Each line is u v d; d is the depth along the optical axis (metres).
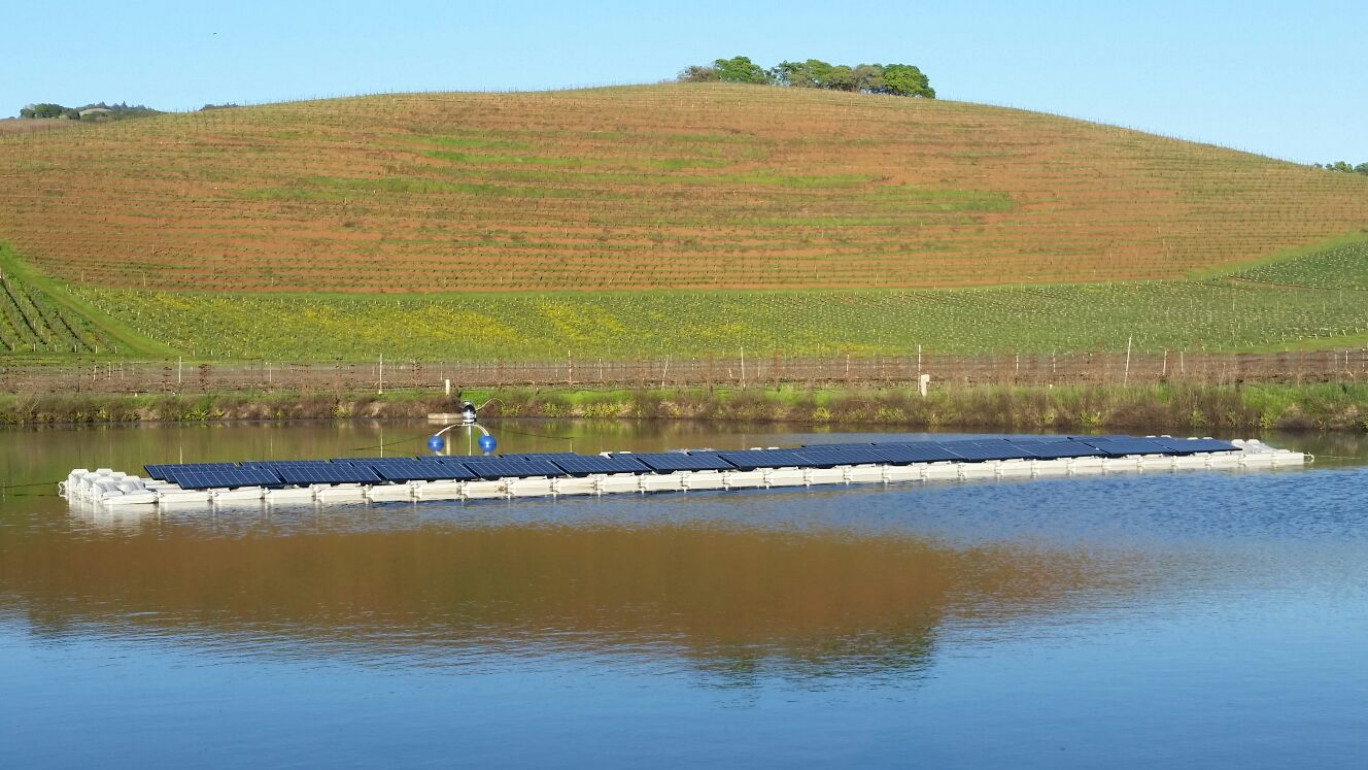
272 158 135.88
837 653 21.88
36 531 31.75
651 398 60.50
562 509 34.81
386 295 104.56
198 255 110.44
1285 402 53.47
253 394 62.16
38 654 21.95
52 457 46.19
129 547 29.88
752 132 158.00
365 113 154.25
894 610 24.41
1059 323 97.94
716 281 114.06
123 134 140.00
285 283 106.19
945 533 31.55
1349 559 28.66
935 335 93.94
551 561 28.44
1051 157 155.12
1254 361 67.31
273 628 23.31
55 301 93.44
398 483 36.94
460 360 81.75
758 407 58.62
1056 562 28.34
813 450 41.97
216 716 19.20
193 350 84.81
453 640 22.58
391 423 58.97
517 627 23.31
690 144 152.50
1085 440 45.03
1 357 77.94
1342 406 52.62
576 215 129.88
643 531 31.77
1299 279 112.25
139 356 81.75
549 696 19.92
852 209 136.62
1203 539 30.81
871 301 107.31
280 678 20.73
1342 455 45.38
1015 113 176.88
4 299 92.50
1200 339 87.50
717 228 129.00
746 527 32.28
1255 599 25.22
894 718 19.09
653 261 118.62
